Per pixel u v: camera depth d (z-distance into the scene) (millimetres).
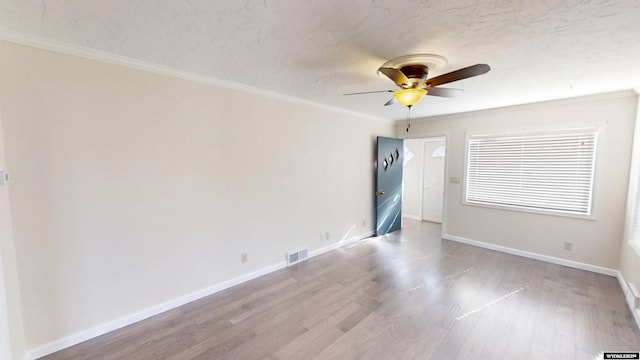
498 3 1396
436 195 6172
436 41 1857
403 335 2148
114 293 2209
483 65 1734
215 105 2746
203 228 2721
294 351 1977
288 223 3551
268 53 2076
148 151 2334
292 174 3555
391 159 5164
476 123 4320
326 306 2582
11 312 1669
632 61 2168
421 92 2109
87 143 2037
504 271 3383
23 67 1782
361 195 4754
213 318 2391
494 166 4180
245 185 3049
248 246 3117
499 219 4148
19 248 1803
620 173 3156
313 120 3791
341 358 1902
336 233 4309
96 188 2090
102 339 2100
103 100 2090
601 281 3100
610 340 2078
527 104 3756
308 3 1413
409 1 1385
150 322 2324
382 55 2100
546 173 3703
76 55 1964
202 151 2674
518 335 2145
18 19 1570
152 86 2332
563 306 2564
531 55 2068
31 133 1826
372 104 3869
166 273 2490
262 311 2500
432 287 2955
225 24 1644
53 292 1940
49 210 1906
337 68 2412
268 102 3213
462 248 4293
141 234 2328
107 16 1543
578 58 2129
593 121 3299
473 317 2389
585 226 3420
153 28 1690
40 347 1900
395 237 4949
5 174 1698
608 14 1487
